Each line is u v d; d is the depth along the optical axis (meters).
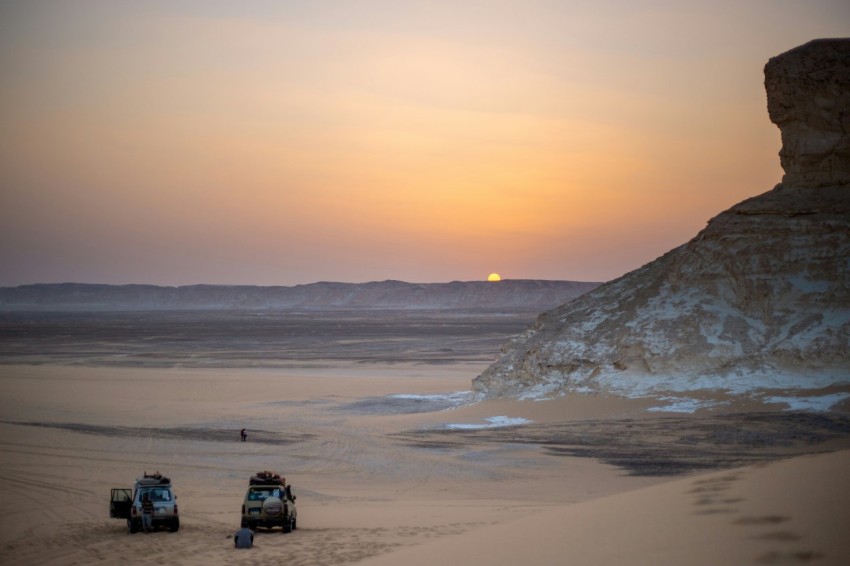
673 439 48.03
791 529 8.83
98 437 52.97
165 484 28.05
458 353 142.50
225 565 20.84
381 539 23.56
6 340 187.00
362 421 60.50
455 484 38.81
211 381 93.00
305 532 26.67
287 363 120.62
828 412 50.72
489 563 10.73
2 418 61.94
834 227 61.97
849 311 58.88
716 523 9.70
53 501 33.78
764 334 60.22
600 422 54.34
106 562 22.42
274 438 53.06
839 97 64.06
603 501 13.00
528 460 44.34
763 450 44.50
